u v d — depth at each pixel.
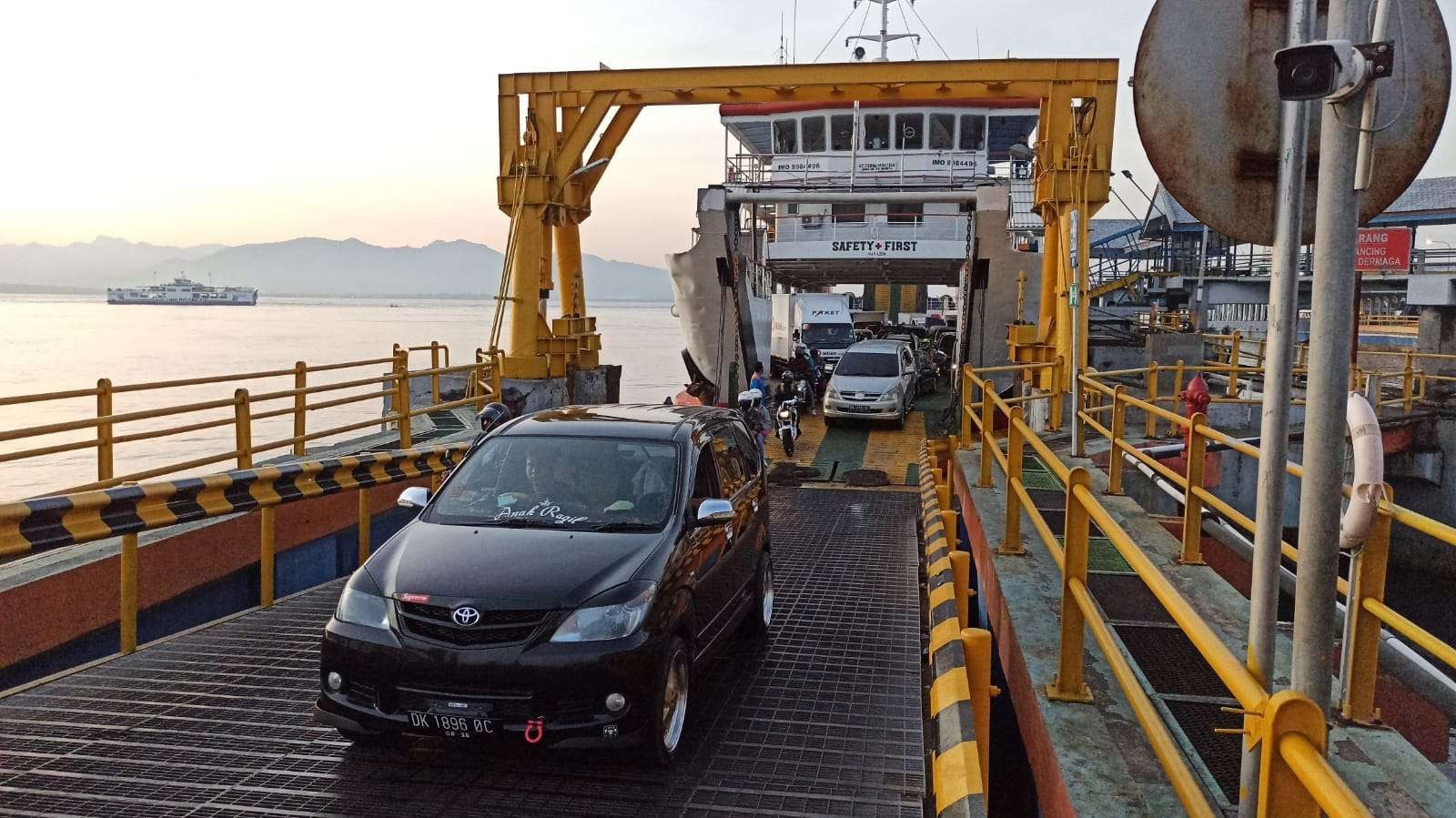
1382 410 19.75
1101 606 6.24
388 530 11.42
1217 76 2.68
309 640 6.64
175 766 4.70
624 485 5.69
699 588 5.34
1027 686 5.06
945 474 12.05
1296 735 2.17
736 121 26.73
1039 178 14.95
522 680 4.46
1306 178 2.74
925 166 25.27
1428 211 43.75
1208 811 2.55
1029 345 15.41
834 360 31.05
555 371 17.36
